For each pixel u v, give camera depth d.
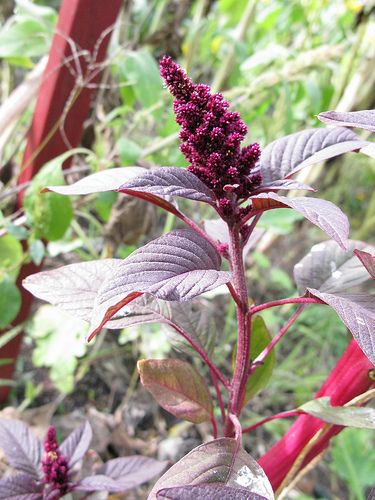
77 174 0.43
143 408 0.47
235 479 0.17
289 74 0.42
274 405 0.51
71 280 0.21
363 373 0.21
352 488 0.43
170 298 0.14
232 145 0.16
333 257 0.23
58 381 0.40
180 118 0.17
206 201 0.16
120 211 0.38
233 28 0.54
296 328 0.56
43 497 0.24
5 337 0.39
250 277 0.59
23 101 0.39
